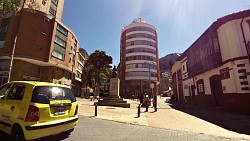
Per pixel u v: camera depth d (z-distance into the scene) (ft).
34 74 90.94
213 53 51.67
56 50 95.09
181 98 92.84
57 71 100.37
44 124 13.16
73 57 123.95
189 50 75.97
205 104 61.52
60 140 16.06
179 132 21.44
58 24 98.12
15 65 79.00
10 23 82.89
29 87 14.20
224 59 47.98
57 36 96.78
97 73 167.73
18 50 78.23
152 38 197.26
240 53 43.42
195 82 71.72
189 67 77.36
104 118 31.07
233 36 45.37
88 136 17.95
